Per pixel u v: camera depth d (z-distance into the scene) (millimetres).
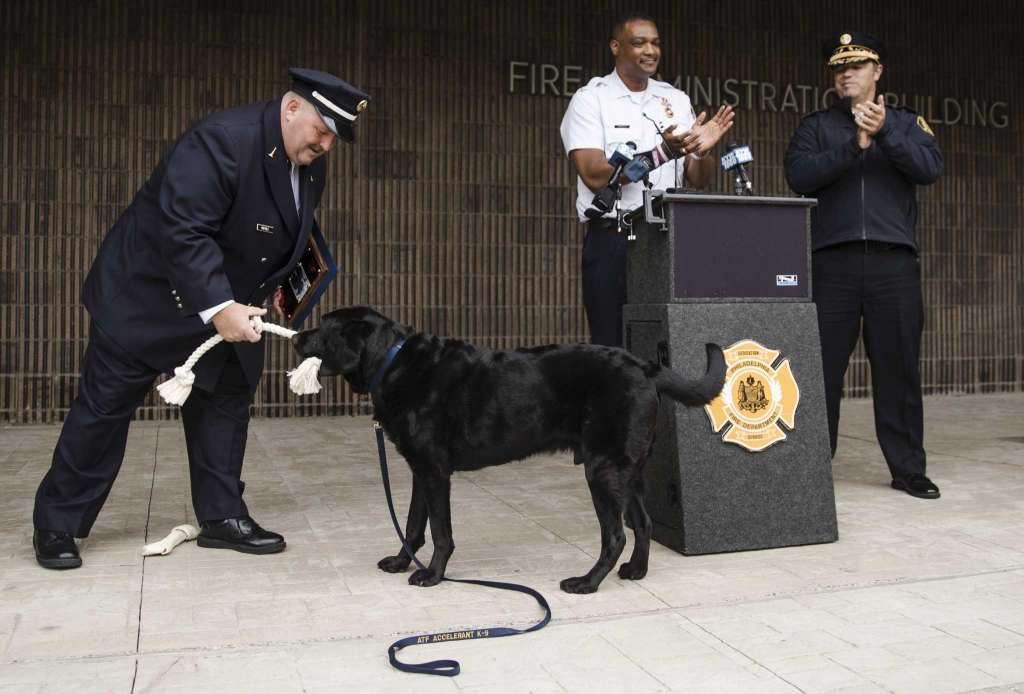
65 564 3053
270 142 3047
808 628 2508
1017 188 8391
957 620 2562
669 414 3309
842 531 3555
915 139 4219
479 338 7176
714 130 3711
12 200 6363
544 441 2961
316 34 6809
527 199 7262
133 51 6504
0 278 6375
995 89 8320
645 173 3689
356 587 2889
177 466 4922
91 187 6477
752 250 3377
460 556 3236
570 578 2883
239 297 3248
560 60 7289
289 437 5965
